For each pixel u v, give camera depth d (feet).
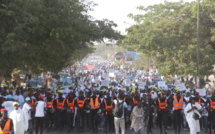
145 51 111.96
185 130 55.93
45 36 58.13
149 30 98.43
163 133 52.75
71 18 59.06
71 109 51.49
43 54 60.75
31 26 54.03
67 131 53.26
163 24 101.19
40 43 58.49
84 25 64.23
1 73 52.90
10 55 51.62
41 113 45.75
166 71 98.48
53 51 61.05
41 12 56.49
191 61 93.20
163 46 96.12
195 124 45.62
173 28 100.48
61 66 78.89
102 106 51.37
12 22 53.42
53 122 55.93
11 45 48.91
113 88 71.46
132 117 43.80
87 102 51.19
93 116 51.98
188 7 100.22
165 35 99.09
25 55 54.70
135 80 122.21
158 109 50.29
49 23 56.54
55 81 110.93
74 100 51.39
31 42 57.21
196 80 88.84
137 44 104.83
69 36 60.23
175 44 96.37
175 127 51.39
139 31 104.83
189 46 92.07
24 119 36.73
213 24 95.71
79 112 51.31
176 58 96.37
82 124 52.08
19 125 36.27
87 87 75.66
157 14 112.16
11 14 50.55
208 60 88.99
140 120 43.52
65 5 59.11
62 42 59.62
